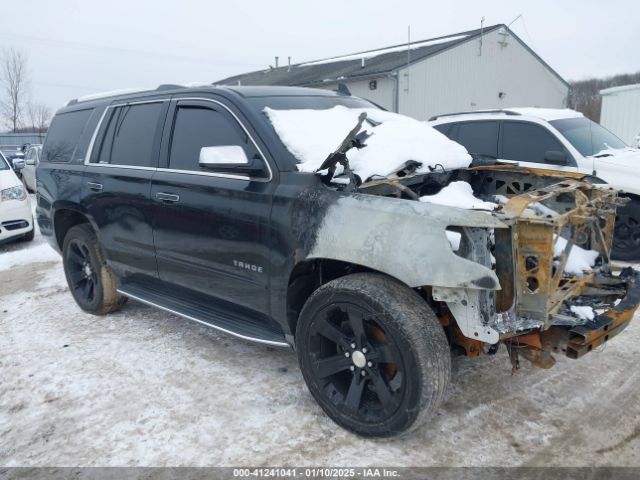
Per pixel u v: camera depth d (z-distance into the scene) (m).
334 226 2.77
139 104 4.22
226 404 3.23
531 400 3.14
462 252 2.47
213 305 3.75
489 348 2.81
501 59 24.36
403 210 2.59
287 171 3.07
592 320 2.66
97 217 4.40
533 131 6.60
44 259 7.45
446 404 3.12
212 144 3.51
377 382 2.69
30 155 15.65
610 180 5.93
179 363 3.81
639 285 3.07
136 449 2.83
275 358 3.84
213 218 3.36
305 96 3.90
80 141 4.76
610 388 3.25
